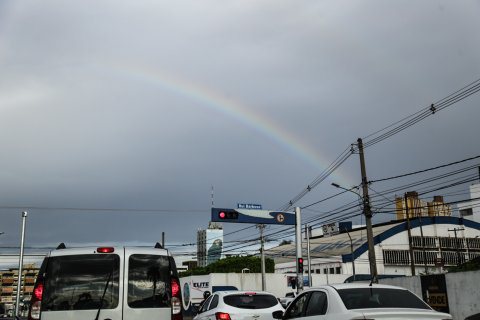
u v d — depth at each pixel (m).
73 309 7.05
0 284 123.00
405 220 73.75
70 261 7.25
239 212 33.03
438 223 74.06
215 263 77.81
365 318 7.13
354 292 8.07
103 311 7.09
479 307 22.92
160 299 7.30
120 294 7.18
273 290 63.78
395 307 7.70
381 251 70.31
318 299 8.48
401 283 28.70
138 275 7.32
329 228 86.12
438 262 71.88
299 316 8.77
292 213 33.97
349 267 69.31
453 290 24.67
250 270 74.06
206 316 13.05
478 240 75.38
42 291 7.09
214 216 32.19
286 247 92.69
